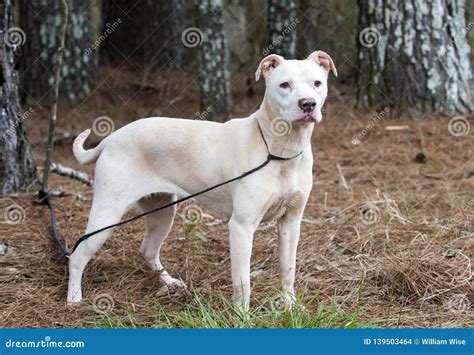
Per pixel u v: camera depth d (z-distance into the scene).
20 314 4.02
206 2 7.84
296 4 10.05
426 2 7.72
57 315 4.02
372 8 7.84
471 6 8.80
